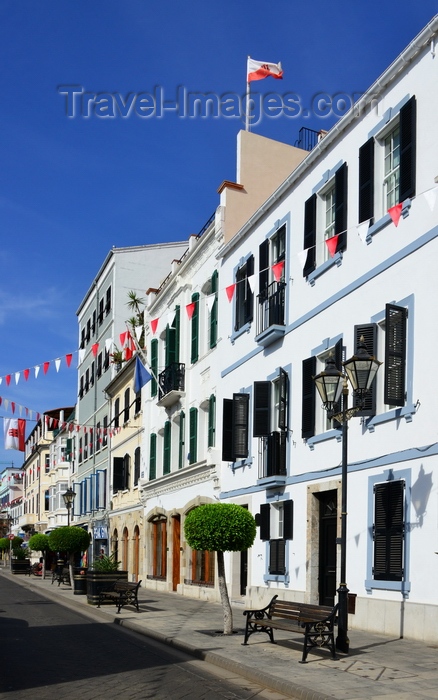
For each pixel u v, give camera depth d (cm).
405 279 1495
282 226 2078
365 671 1088
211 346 2605
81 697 952
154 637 1569
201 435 2717
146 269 4444
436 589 1340
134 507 3684
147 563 3391
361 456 1608
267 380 2103
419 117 1480
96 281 4859
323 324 1812
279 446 1998
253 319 2239
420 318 1439
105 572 2342
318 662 1167
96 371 4700
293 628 1255
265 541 2056
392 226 1551
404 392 1466
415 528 1411
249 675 1102
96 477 4600
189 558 2786
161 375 3089
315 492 1805
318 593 1791
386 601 1470
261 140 2619
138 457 3631
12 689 1003
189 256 2861
